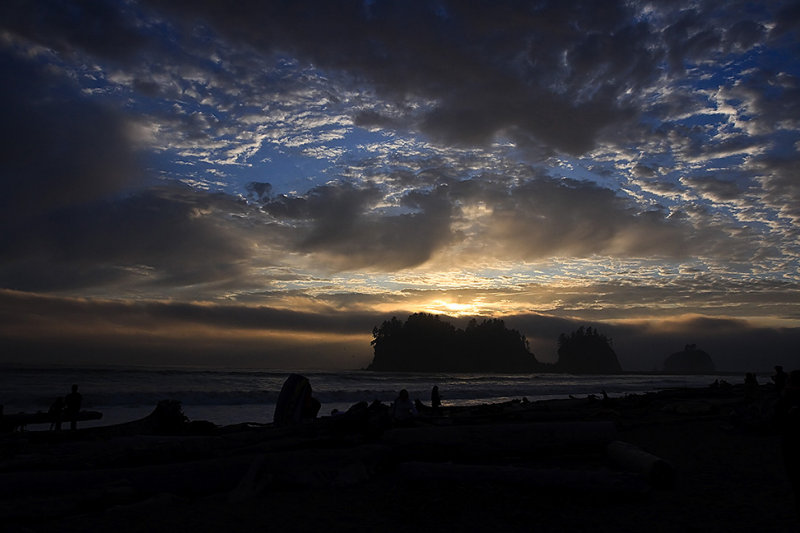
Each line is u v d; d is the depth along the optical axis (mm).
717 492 6906
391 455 8391
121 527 5539
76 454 8133
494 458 8445
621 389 66312
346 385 63344
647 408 18875
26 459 7797
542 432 8656
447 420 12023
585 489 6508
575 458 8578
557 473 6785
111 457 7859
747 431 13422
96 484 6941
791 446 5434
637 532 5258
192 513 6105
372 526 5582
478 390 56531
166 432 12453
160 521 5758
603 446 8641
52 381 48125
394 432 8656
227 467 7531
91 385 45781
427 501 6289
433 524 5574
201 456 8211
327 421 9789
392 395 44000
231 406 32281
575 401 20406
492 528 5422
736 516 5781
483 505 6121
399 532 5375
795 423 5422
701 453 10312
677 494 6766
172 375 64125
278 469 7605
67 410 16219
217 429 12914
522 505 6125
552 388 65125
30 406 29047
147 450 8055
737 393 26141
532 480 6805
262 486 7020
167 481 7195
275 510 6230
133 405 31266
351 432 9570
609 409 16172
